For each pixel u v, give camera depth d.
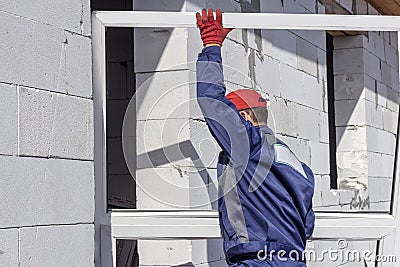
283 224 3.50
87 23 3.24
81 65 3.17
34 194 2.85
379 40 7.71
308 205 3.62
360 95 7.18
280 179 3.56
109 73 4.44
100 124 3.50
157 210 3.66
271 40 5.09
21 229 2.77
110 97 4.39
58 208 2.98
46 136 2.94
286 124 5.24
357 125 7.16
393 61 8.23
